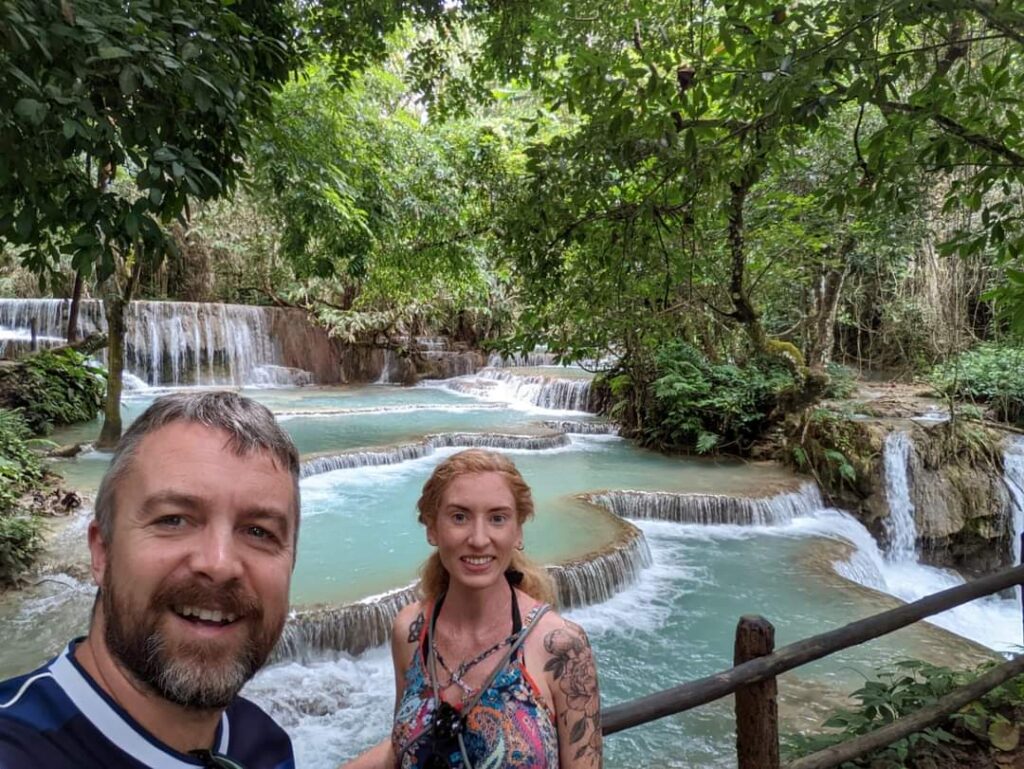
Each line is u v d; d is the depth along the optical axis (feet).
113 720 2.53
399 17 18.47
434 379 69.92
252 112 11.57
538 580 5.07
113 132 7.80
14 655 15.69
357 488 30.45
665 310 16.60
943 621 26.76
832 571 24.26
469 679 4.34
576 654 4.36
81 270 8.04
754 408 37.96
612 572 21.77
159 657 2.57
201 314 60.03
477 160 27.99
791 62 8.66
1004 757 9.06
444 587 4.97
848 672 16.99
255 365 63.87
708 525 29.09
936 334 43.86
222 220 62.95
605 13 14.40
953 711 9.02
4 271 60.44
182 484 2.70
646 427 40.75
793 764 7.66
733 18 9.14
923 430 33.88
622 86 11.04
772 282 28.89
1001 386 39.27
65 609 17.81
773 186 25.22
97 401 43.16
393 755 4.73
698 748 14.34
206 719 2.76
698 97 10.71
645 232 14.25
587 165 12.74
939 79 9.18
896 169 9.95
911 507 32.24
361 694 15.98
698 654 18.37
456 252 29.76
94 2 7.80
